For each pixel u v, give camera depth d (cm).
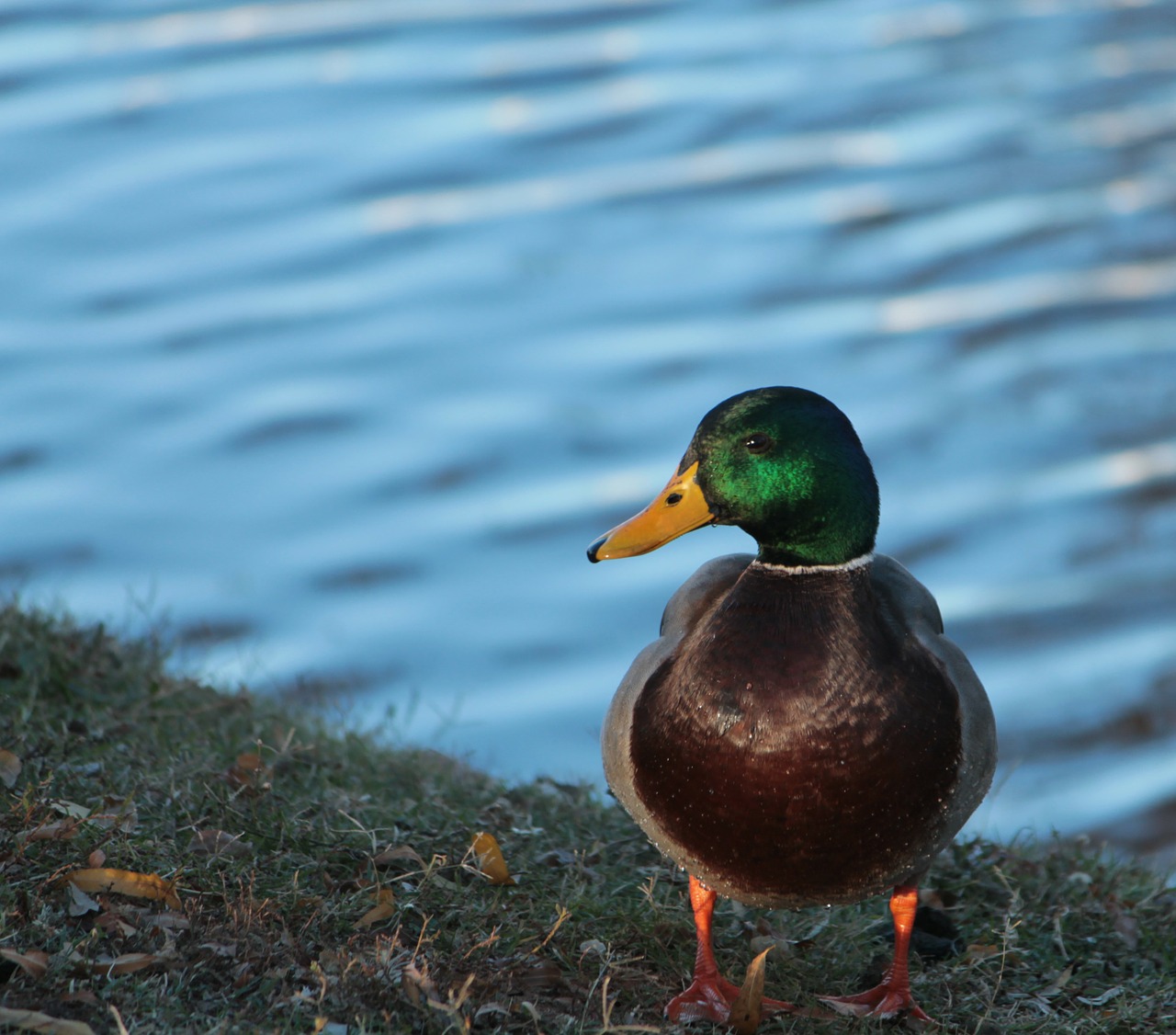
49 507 1499
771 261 2028
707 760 478
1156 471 1628
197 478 1575
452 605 1409
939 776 483
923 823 485
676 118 2380
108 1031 420
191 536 1480
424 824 612
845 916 601
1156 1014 534
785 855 481
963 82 2591
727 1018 503
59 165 2136
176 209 2075
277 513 1528
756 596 491
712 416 504
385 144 2262
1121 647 1361
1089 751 1220
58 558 1428
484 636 1366
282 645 1329
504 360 1806
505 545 1496
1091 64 2619
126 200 2078
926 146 2350
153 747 657
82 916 473
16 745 604
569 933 538
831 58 2623
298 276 1952
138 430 1639
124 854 517
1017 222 2133
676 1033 485
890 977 528
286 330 1841
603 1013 467
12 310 1834
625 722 507
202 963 455
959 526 1567
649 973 535
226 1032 422
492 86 2445
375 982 458
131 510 1512
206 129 2253
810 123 2408
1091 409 1738
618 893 593
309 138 2253
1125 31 2791
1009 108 2489
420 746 781
